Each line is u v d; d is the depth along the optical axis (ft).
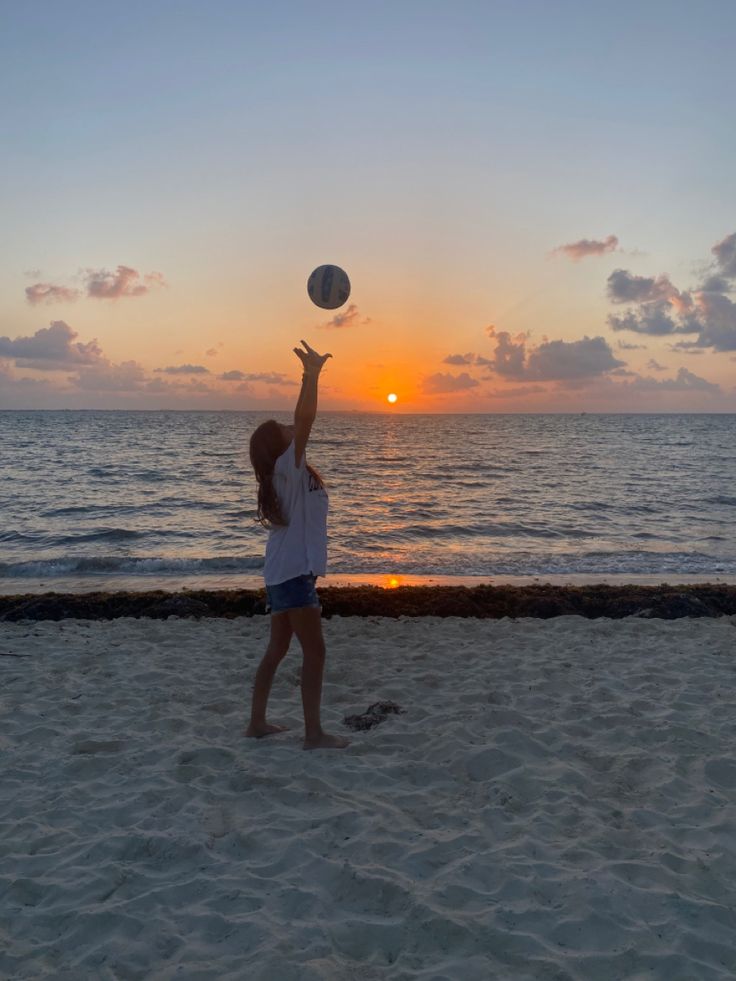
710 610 27.63
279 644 14.97
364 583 38.86
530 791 12.78
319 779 13.19
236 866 10.52
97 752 14.79
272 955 8.51
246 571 42.73
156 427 350.84
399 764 13.76
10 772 13.78
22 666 20.43
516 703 17.07
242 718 16.38
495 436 289.94
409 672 19.48
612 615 27.45
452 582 39.06
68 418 581.53
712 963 8.46
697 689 17.99
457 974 8.27
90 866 10.60
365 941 8.91
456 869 10.28
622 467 129.49
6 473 107.65
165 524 62.34
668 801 12.38
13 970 8.46
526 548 51.11
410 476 110.11
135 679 19.25
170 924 9.20
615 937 8.90
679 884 9.99
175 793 12.70
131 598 28.84
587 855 10.66
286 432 14.44
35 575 42.14
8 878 10.26
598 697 17.35
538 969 8.34
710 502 78.48
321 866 10.41
